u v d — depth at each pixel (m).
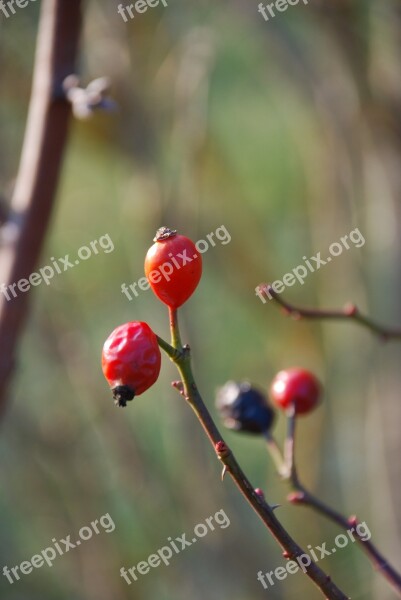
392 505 4.75
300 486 2.21
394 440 4.71
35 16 4.64
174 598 5.34
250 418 2.41
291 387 2.42
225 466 1.51
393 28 4.18
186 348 1.54
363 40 4.29
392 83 4.30
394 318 4.62
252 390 2.47
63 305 5.46
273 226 6.37
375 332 2.57
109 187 5.91
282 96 5.55
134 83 4.84
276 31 4.68
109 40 4.71
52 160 2.67
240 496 5.46
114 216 5.87
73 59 2.67
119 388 1.53
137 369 1.52
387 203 4.70
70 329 5.38
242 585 5.25
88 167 5.91
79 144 5.19
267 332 5.91
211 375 6.05
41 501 5.46
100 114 4.61
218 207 5.60
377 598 5.08
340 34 4.29
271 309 5.79
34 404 5.45
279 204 6.42
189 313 5.29
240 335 6.18
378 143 4.46
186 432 5.25
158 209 4.98
